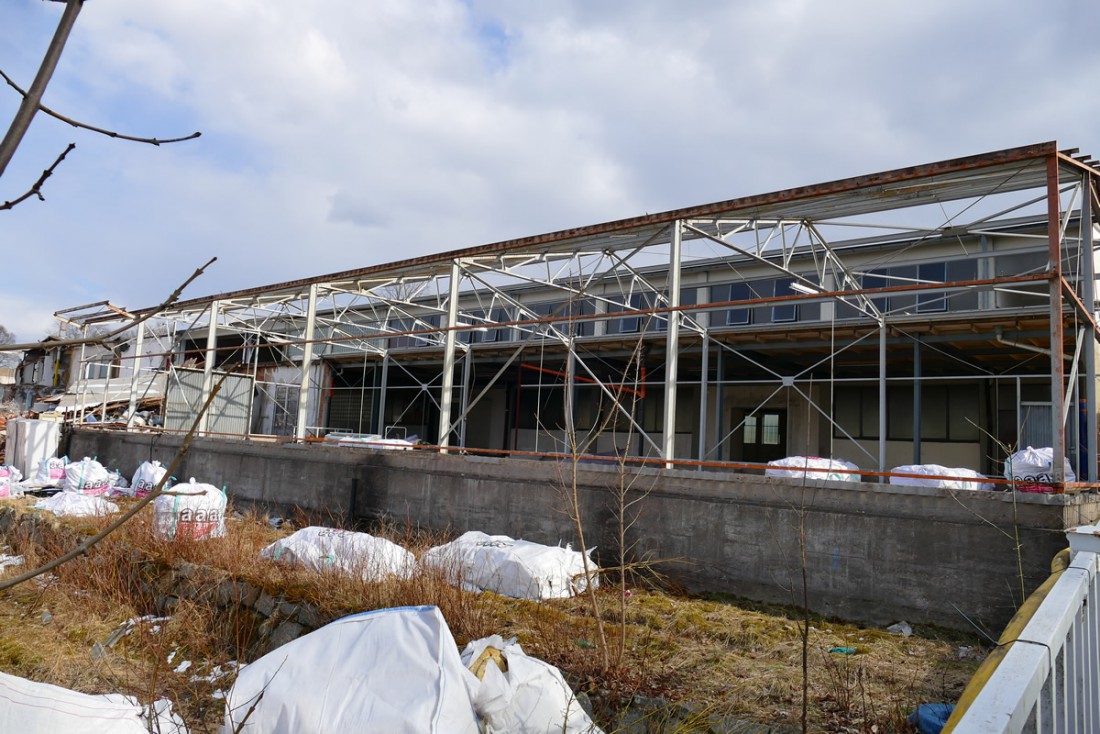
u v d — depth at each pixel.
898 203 9.72
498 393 23.16
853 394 17.41
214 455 14.07
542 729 3.73
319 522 11.12
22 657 6.20
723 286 19.23
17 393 27.58
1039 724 1.97
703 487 7.80
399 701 3.39
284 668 3.73
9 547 10.30
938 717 4.02
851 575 6.86
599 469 8.58
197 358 26.36
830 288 17.42
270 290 16.03
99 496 12.17
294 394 22.80
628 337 16.28
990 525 6.25
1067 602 2.50
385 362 20.09
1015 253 14.50
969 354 14.81
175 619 6.86
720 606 6.97
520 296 22.78
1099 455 10.88
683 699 4.48
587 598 6.94
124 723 3.55
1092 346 7.57
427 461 10.39
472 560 7.37
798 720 4.20
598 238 11.24
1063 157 7.06
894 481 9.73
